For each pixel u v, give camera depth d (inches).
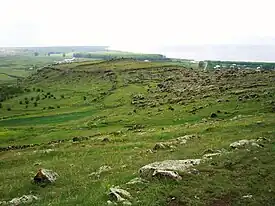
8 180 1608.0
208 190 988.6
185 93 6067.9
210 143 1902.1
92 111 6210.6
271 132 1918.1
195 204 900.6
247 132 2100.1
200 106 4239.7
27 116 6353.3
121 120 4426.7
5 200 1204.5
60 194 1160.2
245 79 6166.3
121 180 1194.6
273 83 5167.3
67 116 5925.2
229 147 1600.6
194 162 1310.3
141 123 3976.4
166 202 917.8
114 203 912.9
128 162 1697.8
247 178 1073.5
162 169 1159.0
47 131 4409.5
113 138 2842.0
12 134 4269.2
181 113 4089.6
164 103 5334.6
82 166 1774.1
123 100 6963.6
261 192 954.7
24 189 1320.1
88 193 1085.8
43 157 2379.4
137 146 2292.1
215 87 5890.8
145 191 995.9
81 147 2598.4
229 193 964.6
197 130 2568.9
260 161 1242.0
